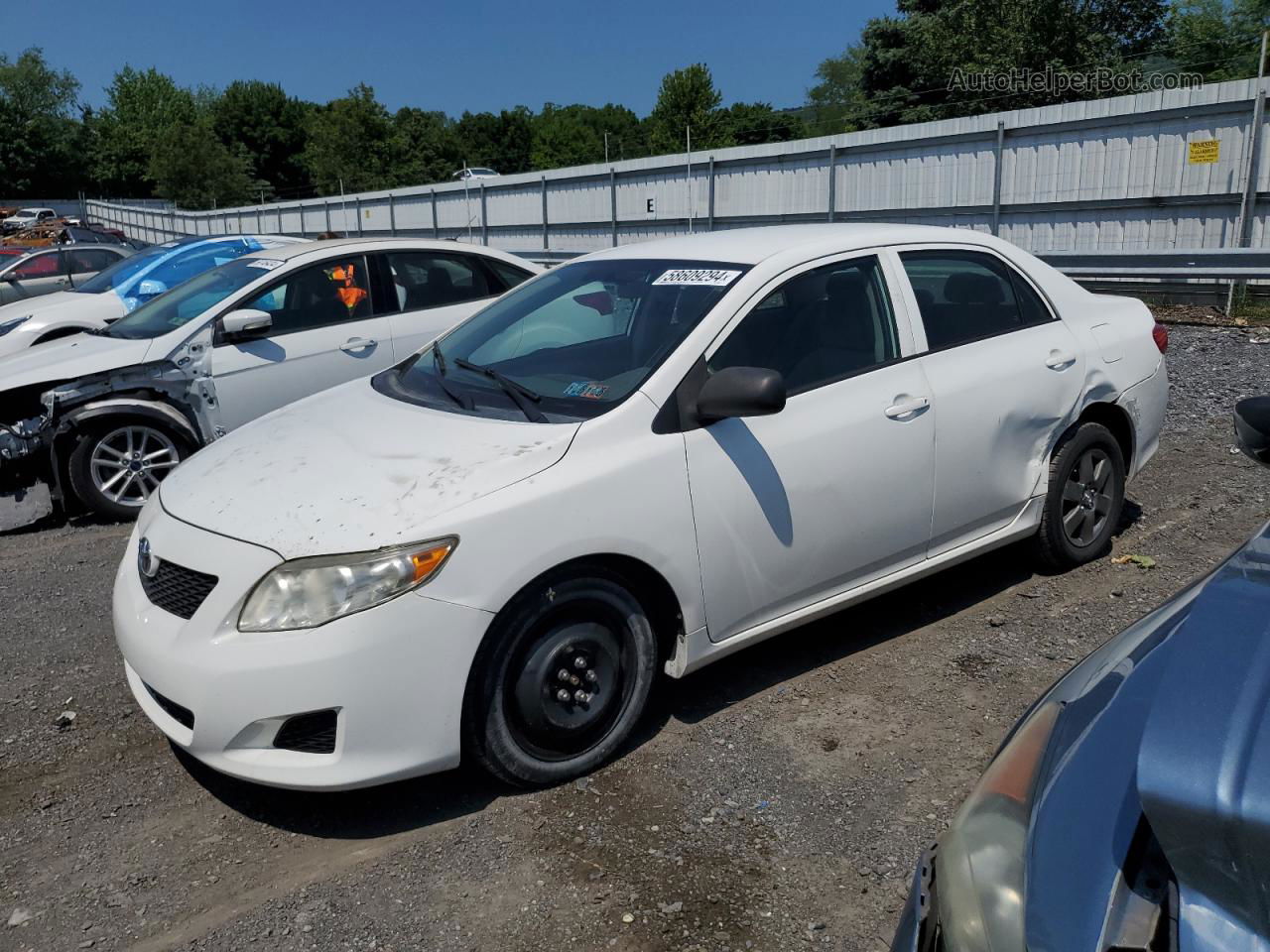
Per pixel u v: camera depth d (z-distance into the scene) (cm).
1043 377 443
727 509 349
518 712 321
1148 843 142
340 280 711
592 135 9400
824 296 392
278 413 417
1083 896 139
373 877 294
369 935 270
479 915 276
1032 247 1486
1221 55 3222
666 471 336
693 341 356
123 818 330
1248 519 544
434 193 2775
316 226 3394
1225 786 138
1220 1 3234
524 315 425
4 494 661
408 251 743
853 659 414
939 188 1583
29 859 310
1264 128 1217
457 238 2739
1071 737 173
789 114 6294
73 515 687
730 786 329
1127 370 481
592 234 2266
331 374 695
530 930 269
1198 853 133
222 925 277
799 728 364
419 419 365
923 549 414
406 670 295
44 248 1852
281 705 291
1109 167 1373
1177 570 481
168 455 672
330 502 314
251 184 6381
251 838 317
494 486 312
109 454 660
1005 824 165
